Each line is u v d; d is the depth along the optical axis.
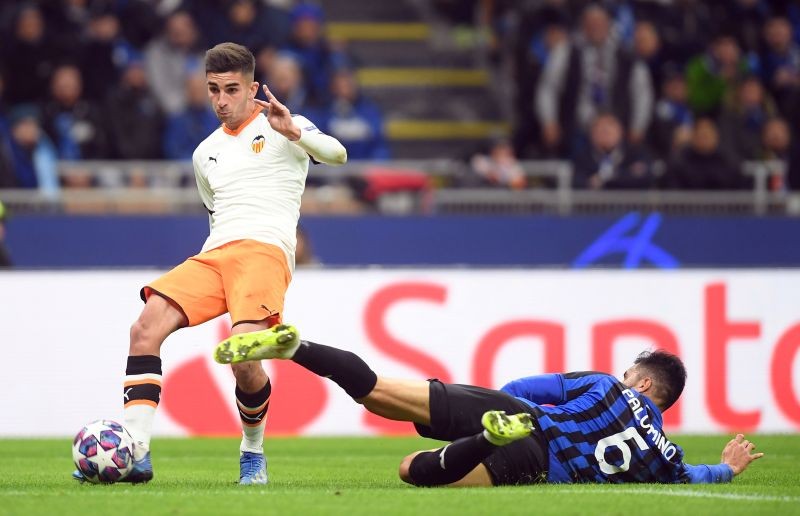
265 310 22.31
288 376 40.69
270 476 26.66
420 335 41.69
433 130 68.06
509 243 50.69
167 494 20.58
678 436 40.44
